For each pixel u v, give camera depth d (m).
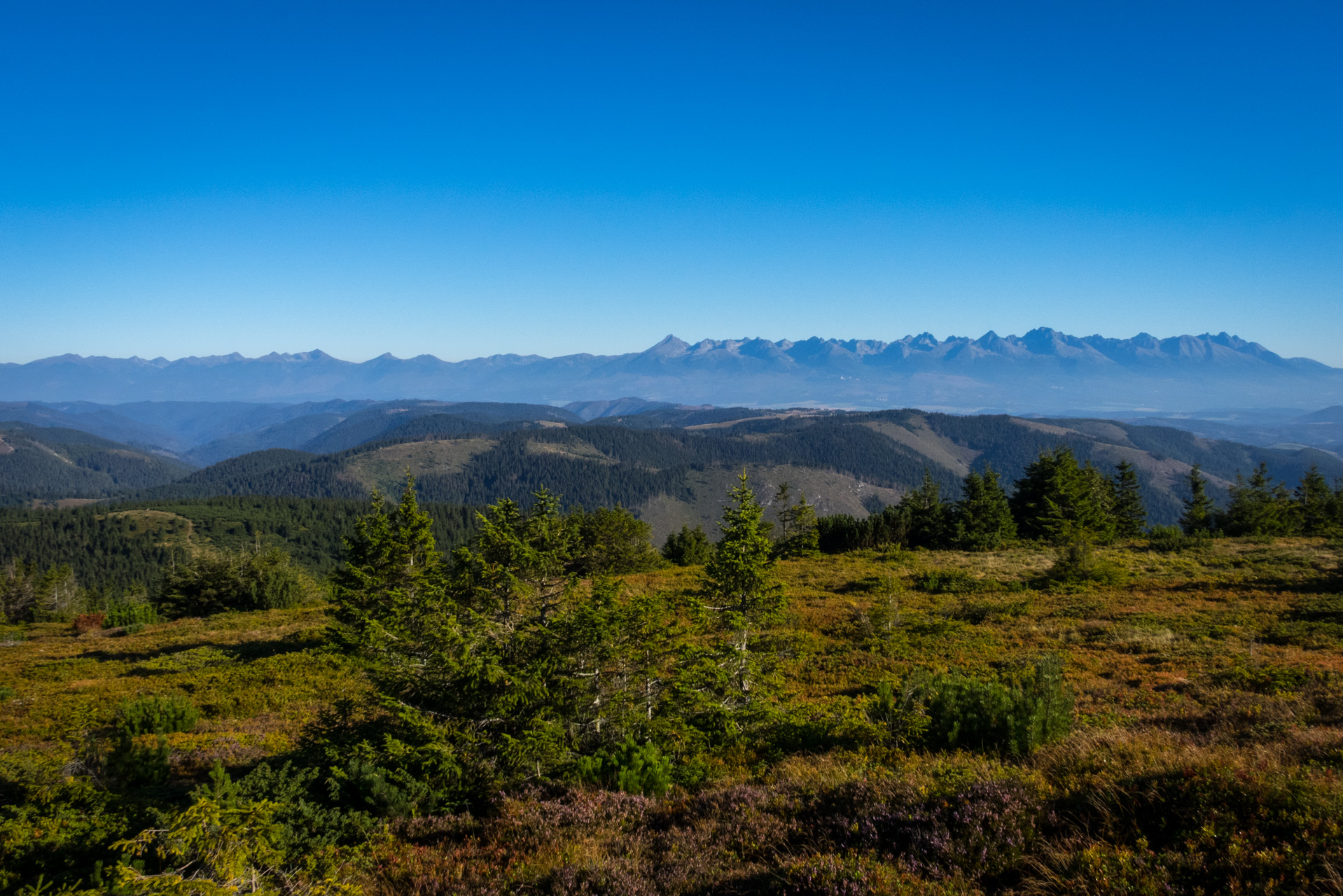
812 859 5.84
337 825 8.02
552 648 10.84
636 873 6.19
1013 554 50.34
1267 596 27.92
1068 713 9.98
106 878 7.11
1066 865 5.20
